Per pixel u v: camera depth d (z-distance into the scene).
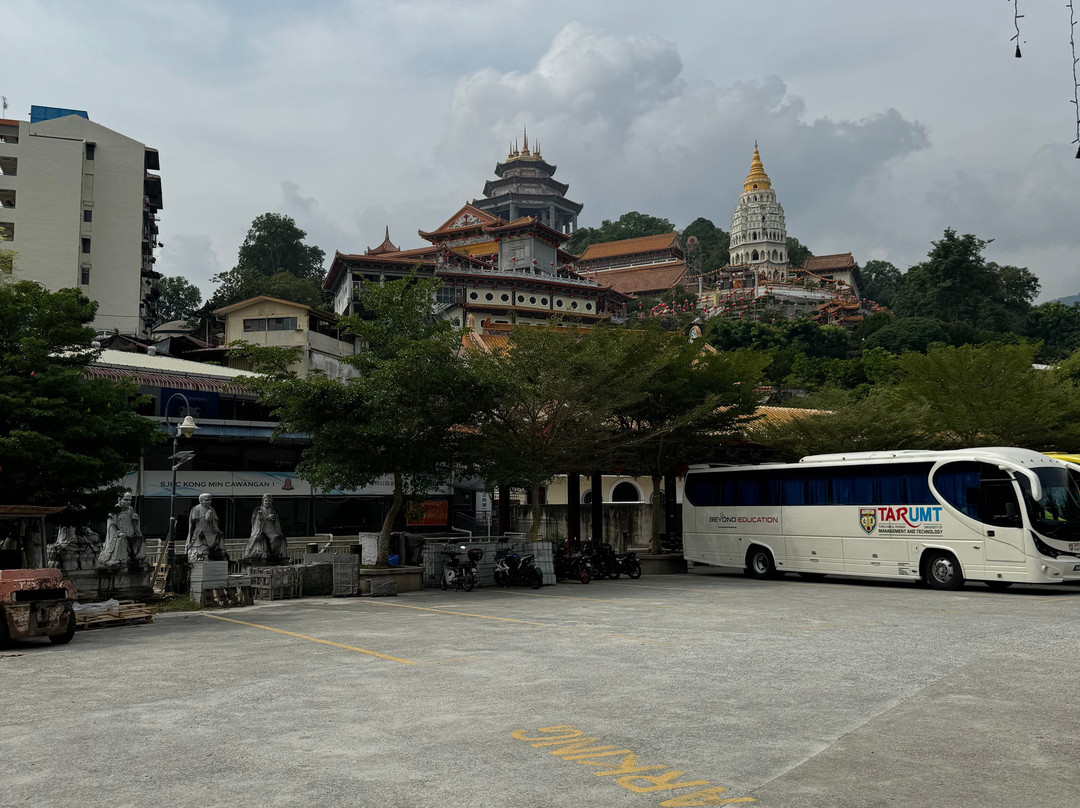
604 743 6.96
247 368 52.44
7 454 15.82
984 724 7.53
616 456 29.80
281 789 5.84
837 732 7.29
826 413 35.00
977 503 21.73
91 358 19.02
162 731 7.53
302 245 123.88
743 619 15.67
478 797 5.63
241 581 20.22
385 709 8.29
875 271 197.00
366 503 36.19
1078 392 33.53
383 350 23.45
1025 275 133.50
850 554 24.66
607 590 23.16
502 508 30.91
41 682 10.05
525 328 26.05
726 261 192.25
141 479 31.05
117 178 73.44
